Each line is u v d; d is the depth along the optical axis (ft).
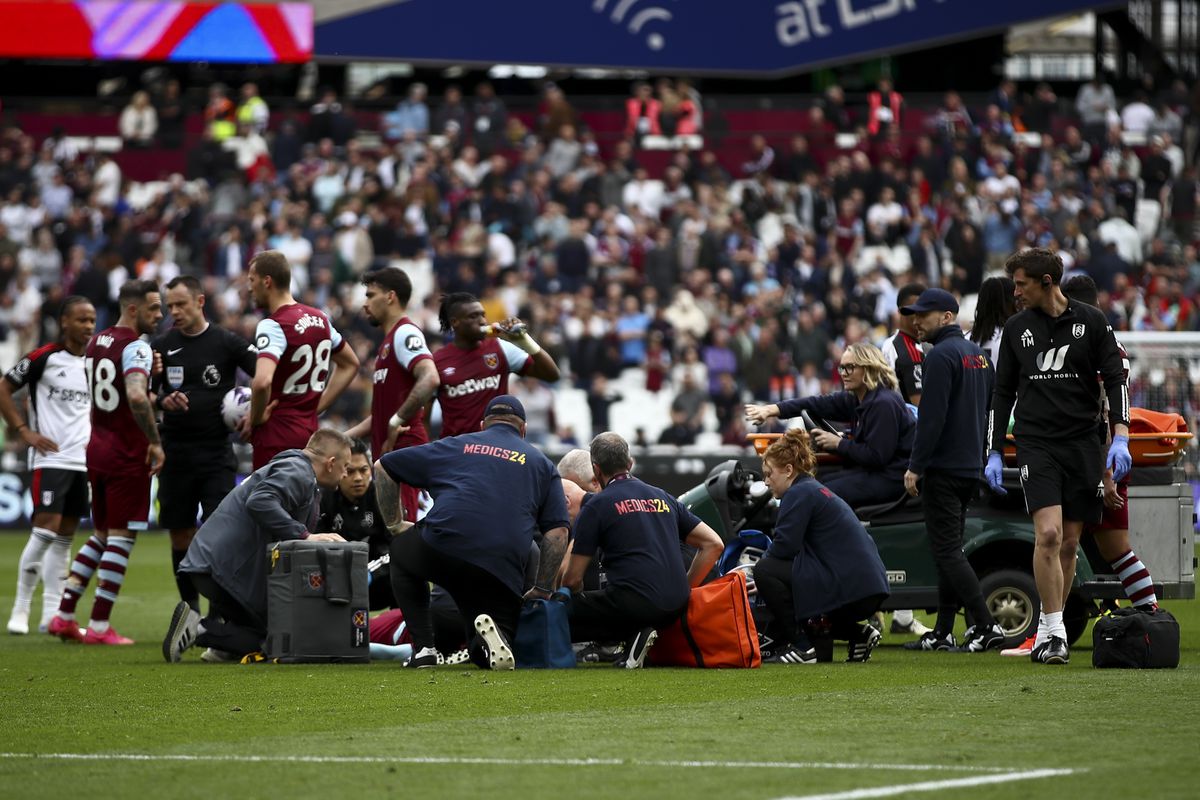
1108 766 74.02
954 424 127.44
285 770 74.69
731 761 75.92
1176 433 139.64
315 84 460.96
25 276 368.89
